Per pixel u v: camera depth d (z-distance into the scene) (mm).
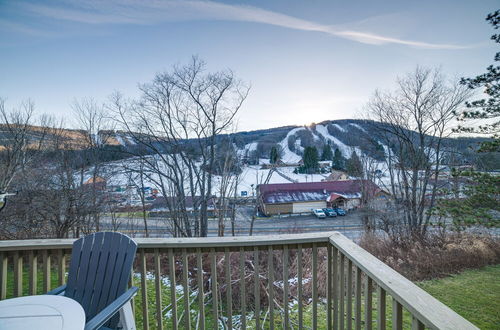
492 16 9266
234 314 4324
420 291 1007
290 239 1781
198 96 16156
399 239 13547
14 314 1162
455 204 10781
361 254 1420
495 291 6961
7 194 1866
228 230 18219
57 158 14023
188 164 16016
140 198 15195
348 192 30188
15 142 14414
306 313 4145
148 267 6273
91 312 1547
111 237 1668
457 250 9711
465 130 10141
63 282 1835
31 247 1837
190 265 5801
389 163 17312
